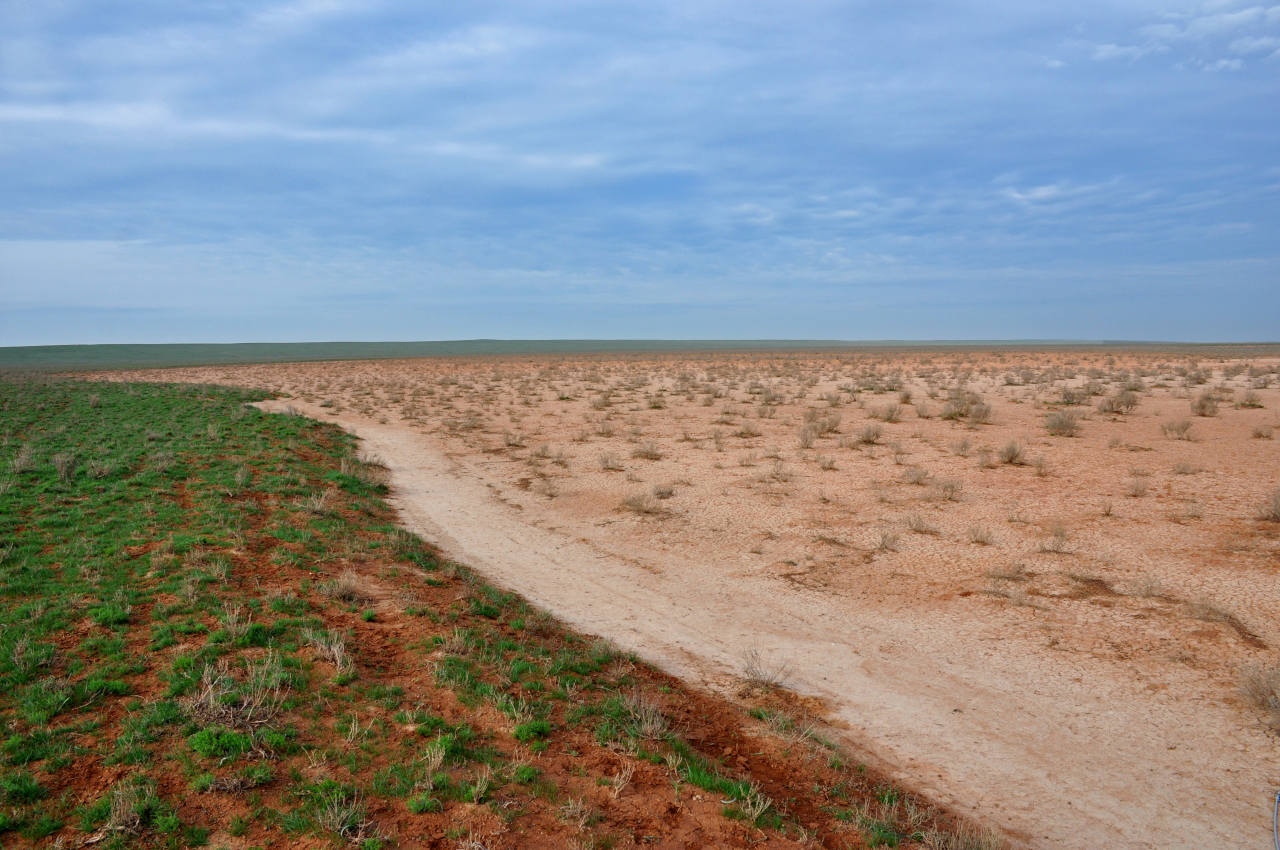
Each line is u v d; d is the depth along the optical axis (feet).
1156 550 43.57
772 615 38.24
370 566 41.70
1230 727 25.85
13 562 37.22
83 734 21.83
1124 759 24.57
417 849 17.75
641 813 20.07
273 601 33.24
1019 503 55.67
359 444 93.50
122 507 49.32
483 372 256.73
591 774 21.84
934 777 24.02
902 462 72.13
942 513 54.24
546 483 69.92
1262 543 43.09
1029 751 25.31
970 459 72.13
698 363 280.31
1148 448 72.43
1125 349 385.50
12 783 19.13
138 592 33.32
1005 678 30.42
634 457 80.94
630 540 51.96
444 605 36.40
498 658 29.73
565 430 103.04
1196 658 30.66
